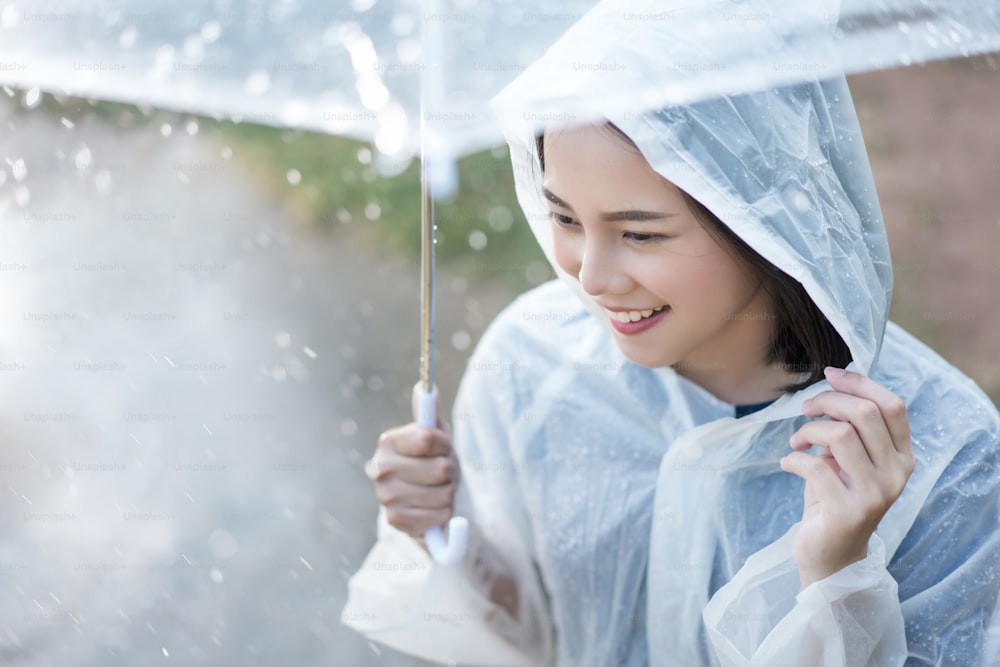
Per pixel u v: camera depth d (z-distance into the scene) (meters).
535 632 1.86
